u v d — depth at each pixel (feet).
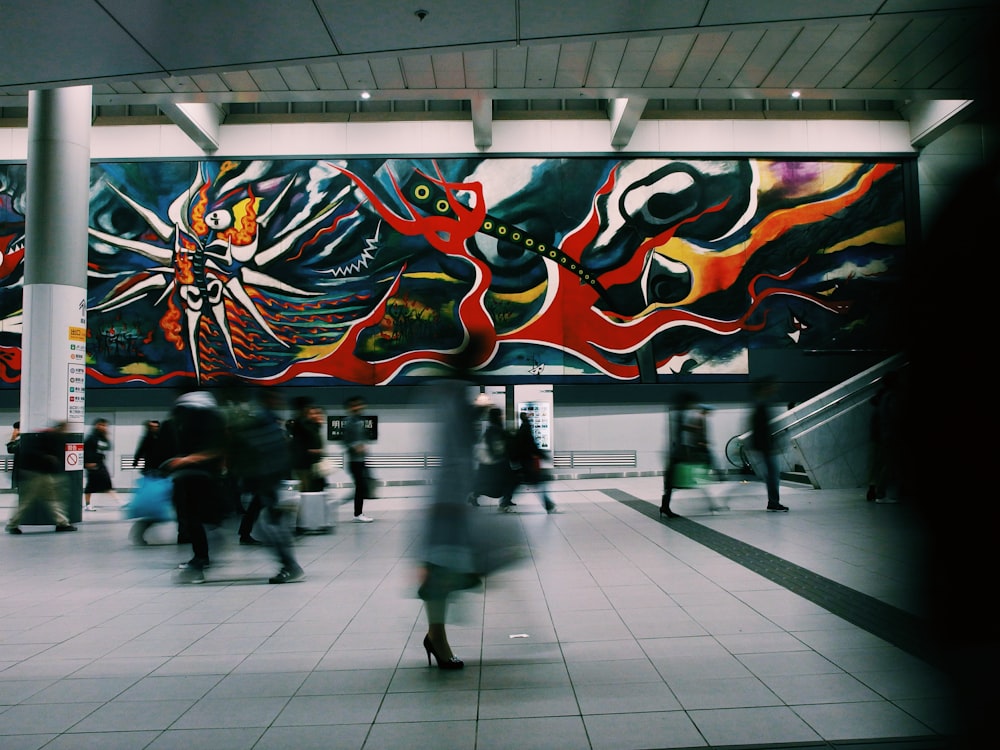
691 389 66.28
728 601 17.69
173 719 11.11
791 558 22.86
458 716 11.02
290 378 65.10
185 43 19.42
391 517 38.75
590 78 51.96
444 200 66.44
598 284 66.49
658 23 19.70
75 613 18.20
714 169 67.56
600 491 51.52
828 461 45.68
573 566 22.68
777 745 9.68
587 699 11.58
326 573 22.91
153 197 65.62
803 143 67.72
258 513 29.32
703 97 54.95
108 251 65.16
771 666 12.88
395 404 65.10
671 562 22.91
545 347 66.03
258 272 65.46
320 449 32.71
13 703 11.89
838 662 12.98
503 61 49.49
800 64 49.83
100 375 64.34
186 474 22.02
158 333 64.85
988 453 3.93
